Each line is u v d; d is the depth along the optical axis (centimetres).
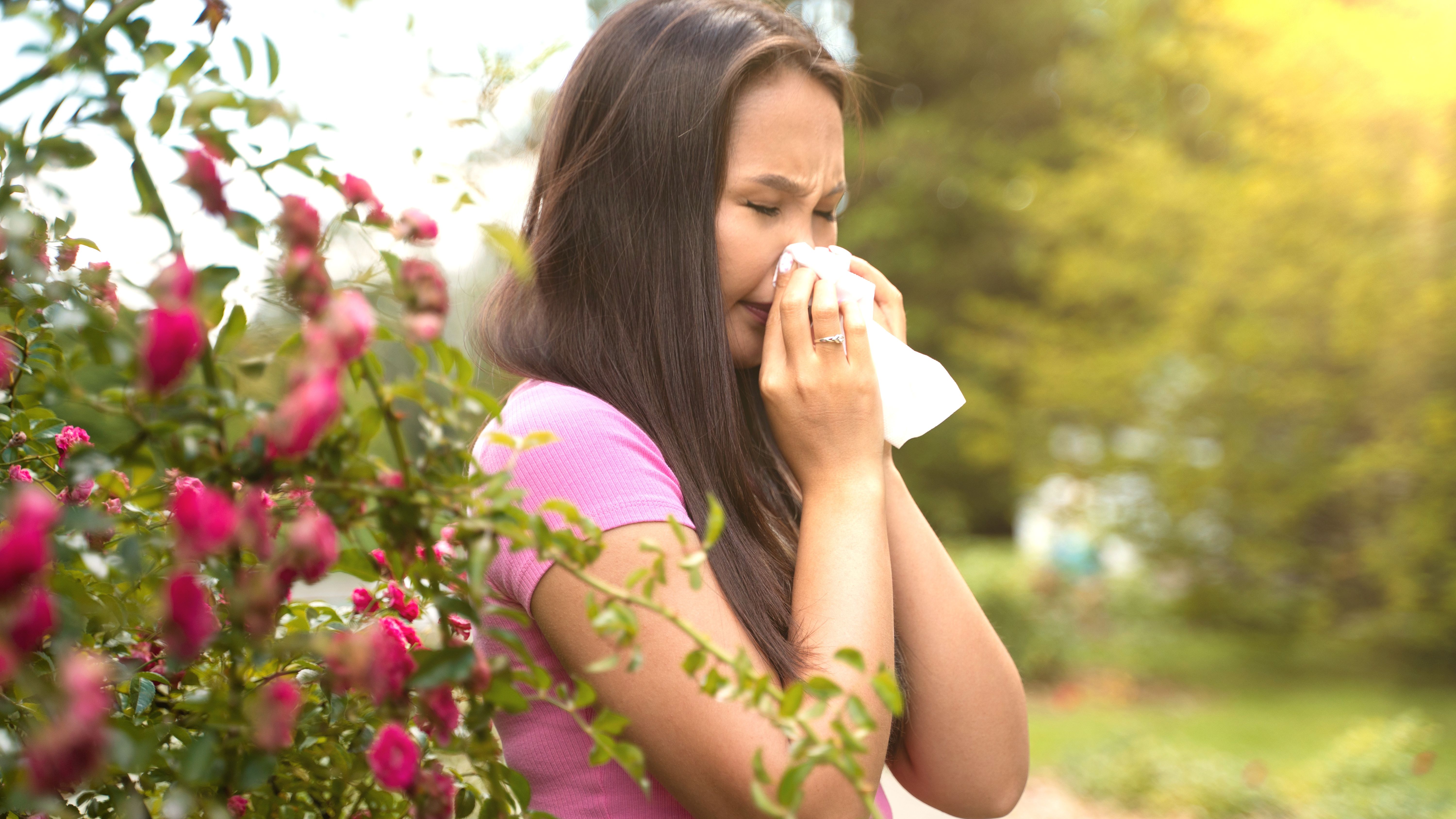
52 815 63
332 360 55
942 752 128
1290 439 898
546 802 105
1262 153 911
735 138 121
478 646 111
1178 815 537
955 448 1370
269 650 66
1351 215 853
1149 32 1203
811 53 126
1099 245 1061
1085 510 981
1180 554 933
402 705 67
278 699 64
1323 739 678
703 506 113
